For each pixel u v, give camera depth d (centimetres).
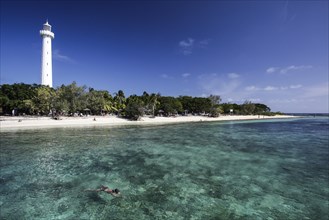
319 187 1340
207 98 10944
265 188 1317
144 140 3231
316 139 3528
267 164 1886
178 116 9769
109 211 1012
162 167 1769
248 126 6378
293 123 8275
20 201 1116
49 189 1277
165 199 1148
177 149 2548
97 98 7962
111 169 1698
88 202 1105
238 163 1916
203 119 9238
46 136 3484
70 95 6731
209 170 1691
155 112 9512
